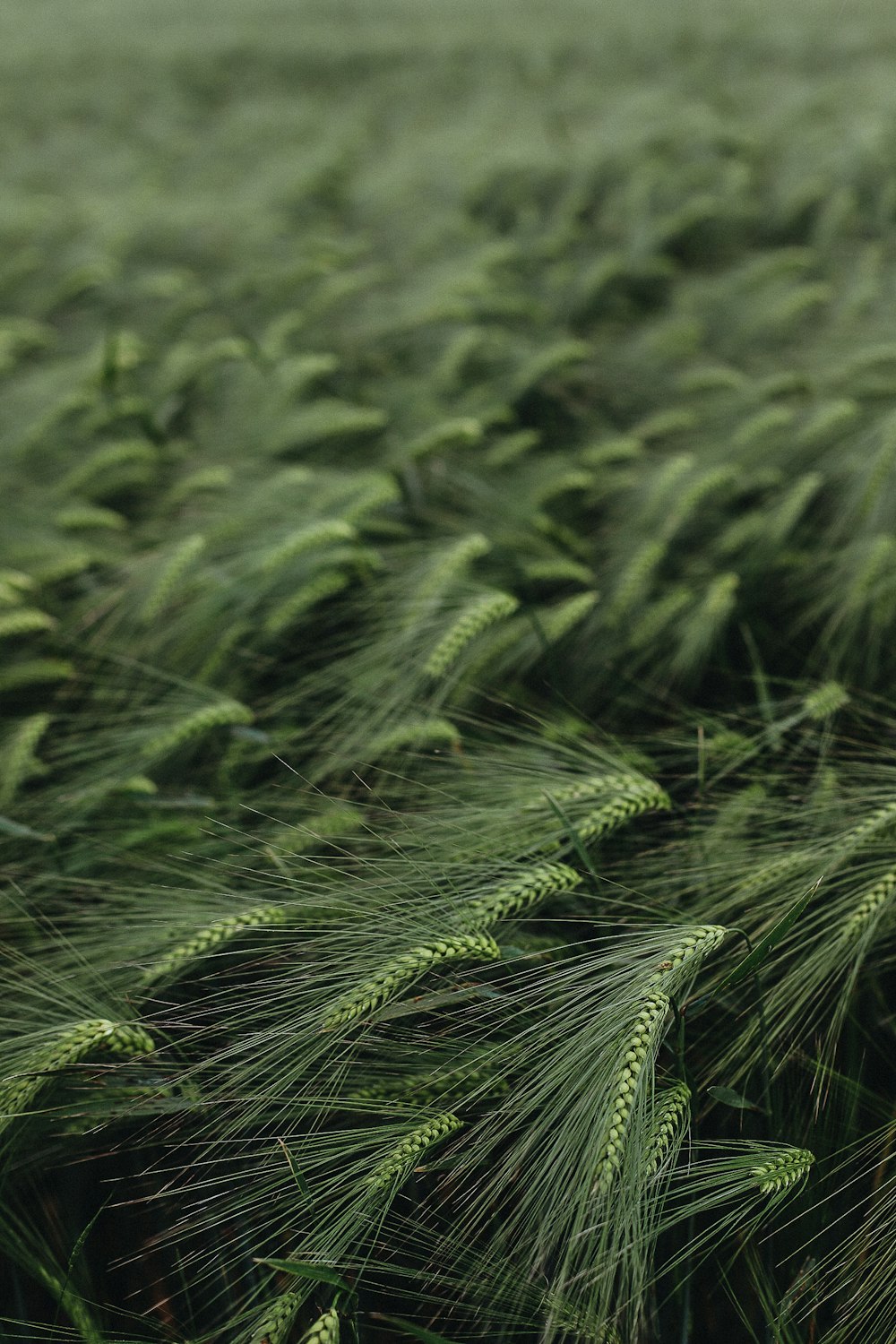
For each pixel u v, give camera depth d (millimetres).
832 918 1346
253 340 2250
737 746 1466
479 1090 1270
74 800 1465
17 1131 1311
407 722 1485
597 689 1593
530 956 1291
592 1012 1268
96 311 2770
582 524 1749
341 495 1670
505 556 1655
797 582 1653
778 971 1351
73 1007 1326
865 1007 1393
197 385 2191
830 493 1715
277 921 1316
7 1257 1347
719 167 3334
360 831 1418
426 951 1275
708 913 1345
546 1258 1283
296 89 6395
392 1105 1288
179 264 3227
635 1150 1231
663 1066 1342
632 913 1369
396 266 2961
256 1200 1276
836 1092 1345
